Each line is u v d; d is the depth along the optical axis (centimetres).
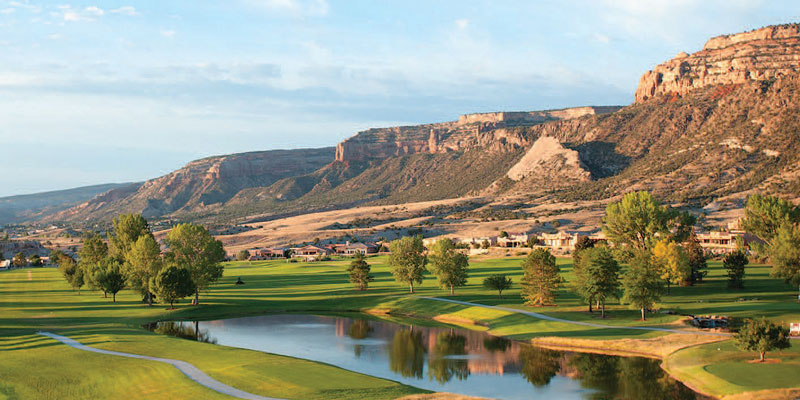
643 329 8875
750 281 12800
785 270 10644
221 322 11381
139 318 11619
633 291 9394
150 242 13138
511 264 18725
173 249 13238
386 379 7006
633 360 7700
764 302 10112
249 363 7419
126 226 15875
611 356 7938
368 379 6800
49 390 6312
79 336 9162
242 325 11044
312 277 18050
